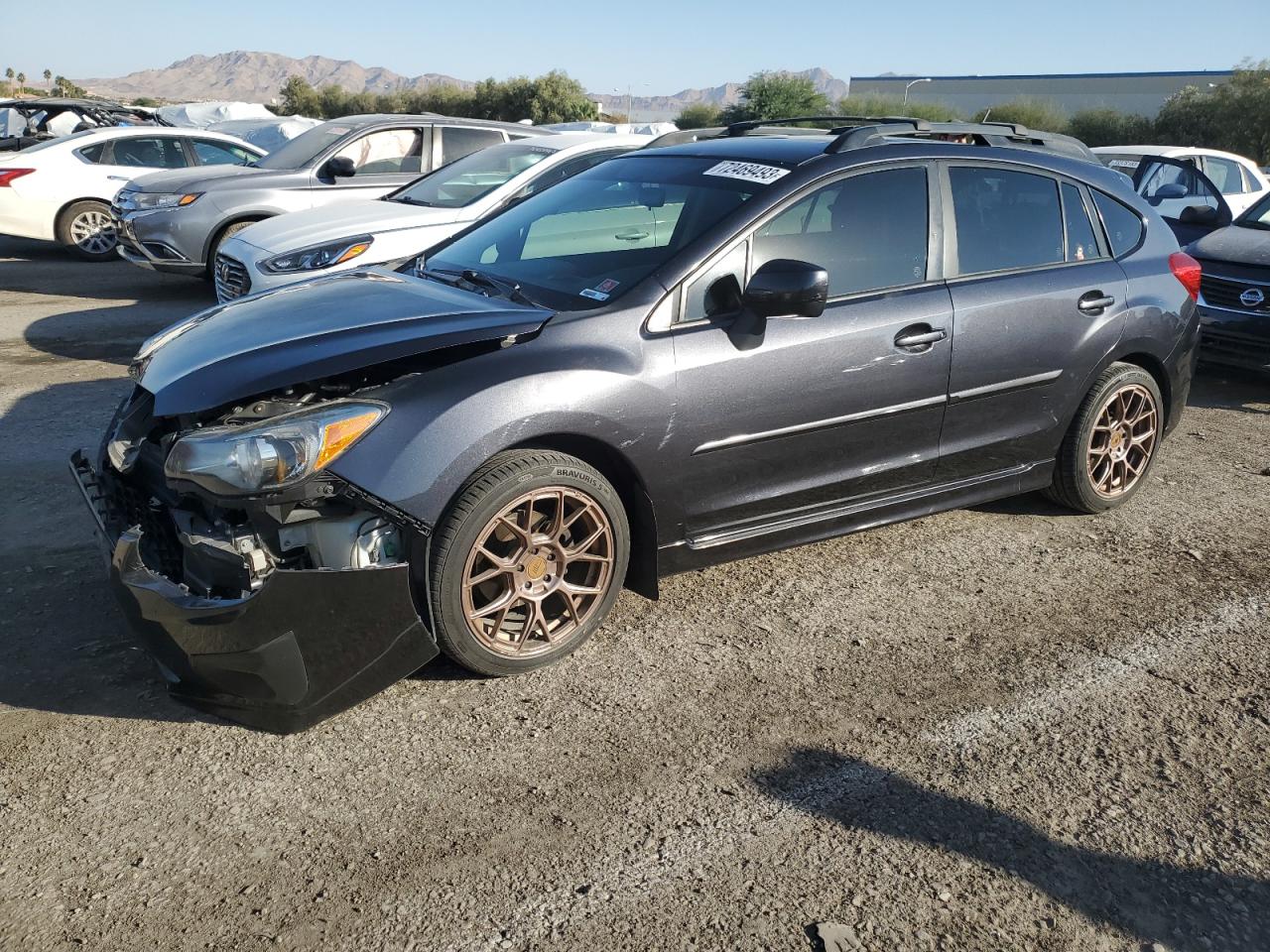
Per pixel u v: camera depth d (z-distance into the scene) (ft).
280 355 10.30
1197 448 19.75
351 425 9.60
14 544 13.79
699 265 11.57
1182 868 8.48
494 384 10.21
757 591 13.28
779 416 11.96
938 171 13.48
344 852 8.44
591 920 7.77
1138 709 10.78
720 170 13.08
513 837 8.65
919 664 11.59
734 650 11.80
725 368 11.49
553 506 10.84
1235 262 22.91
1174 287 15.71
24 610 12.08
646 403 11.00
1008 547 14.87
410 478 9.69
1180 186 29.19
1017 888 8.21
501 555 10.74
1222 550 14.92
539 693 10.80
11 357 24.14
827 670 11.41
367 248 22.31
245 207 29.35
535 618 10.99
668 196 12.86
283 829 8.70
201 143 41.73
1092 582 13.79
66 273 37.47
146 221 29.76
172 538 10.89
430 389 10.09
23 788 9.11
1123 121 164.35
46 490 15.72
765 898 8.02
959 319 13.21
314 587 9.34
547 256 12.84
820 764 9.73
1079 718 10.59
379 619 9.74
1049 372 14.34
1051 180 14.70
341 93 280.31
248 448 9.26
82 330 27.43
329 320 11.14
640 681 11.08
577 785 9.34
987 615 12.80
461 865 8.32
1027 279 14.03
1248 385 24.97
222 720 10.18
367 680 9.91
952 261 13.46
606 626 12.25
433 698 10.68
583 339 10.89
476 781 9.37
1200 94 155.22
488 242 13.87
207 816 8.83
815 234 12.38
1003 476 14.60
